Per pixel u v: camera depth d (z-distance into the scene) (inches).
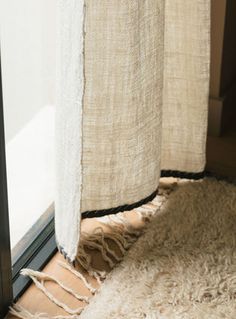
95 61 60.4
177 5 68.0
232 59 87.7
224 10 80.8
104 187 67.3
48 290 63.2
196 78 71.2
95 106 62.7
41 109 65.6
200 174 76.5
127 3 58.1
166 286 62.9
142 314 60.1
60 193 63.0
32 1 59.8
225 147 85.7
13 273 63.8
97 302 61.2
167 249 67.5
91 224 71.3
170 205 73.8
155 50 63.1
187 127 73.9
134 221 72.2
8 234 57.2
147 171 68.7
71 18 54.3
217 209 73.4
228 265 65.6
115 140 65.0
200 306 60.9
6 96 59.4
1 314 60.2
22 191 65.6
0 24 56.0
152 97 65.2
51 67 65.7
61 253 66.0
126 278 63.8
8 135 61.2
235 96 90.7
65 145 60.2
